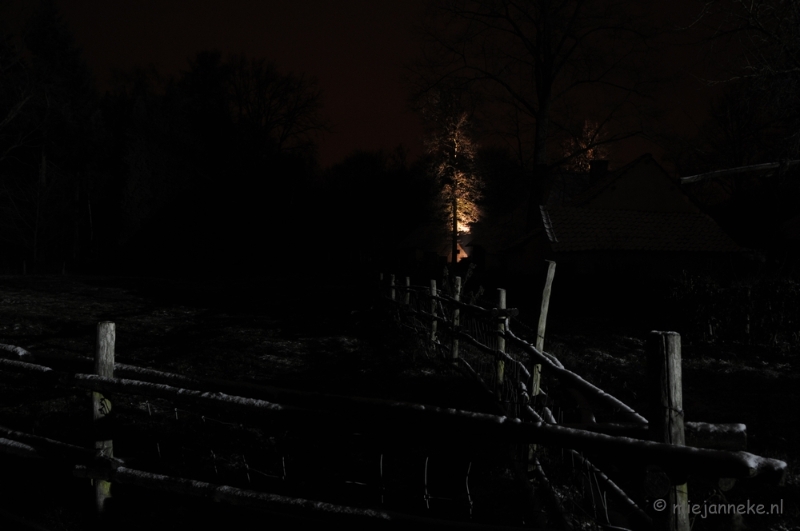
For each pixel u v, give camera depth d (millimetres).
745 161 28984
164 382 3588
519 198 46750
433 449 4797
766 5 11461
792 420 6047
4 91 31109
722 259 24906
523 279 21391
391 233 49625
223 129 51812
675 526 2057
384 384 7219
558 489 3896
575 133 34219
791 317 10719
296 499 3092
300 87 53750
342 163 57531
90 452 3660
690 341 11438
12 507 3803
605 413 4941
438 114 39531
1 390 6160
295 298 17859
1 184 35250
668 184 28266
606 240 24969
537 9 32031
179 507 3803
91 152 43281
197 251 44281
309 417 2984
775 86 11719
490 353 6328
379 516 2893
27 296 14391
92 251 45062
